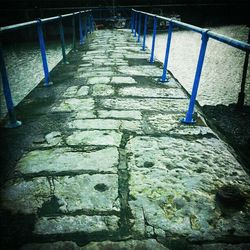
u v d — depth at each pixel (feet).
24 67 31.55
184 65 32.63
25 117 10.24
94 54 22.76
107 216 5.50
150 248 4.82
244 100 20.97
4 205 5.82
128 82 14.42
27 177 6.72
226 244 4.88
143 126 9.40
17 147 8.11
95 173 6.82
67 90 13.23
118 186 6.35
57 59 36.09
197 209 5.67
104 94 12.56
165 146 8.11
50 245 4.88
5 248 4.83
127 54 22.85
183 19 69.46
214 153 7.75
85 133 8.89
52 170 6.97
